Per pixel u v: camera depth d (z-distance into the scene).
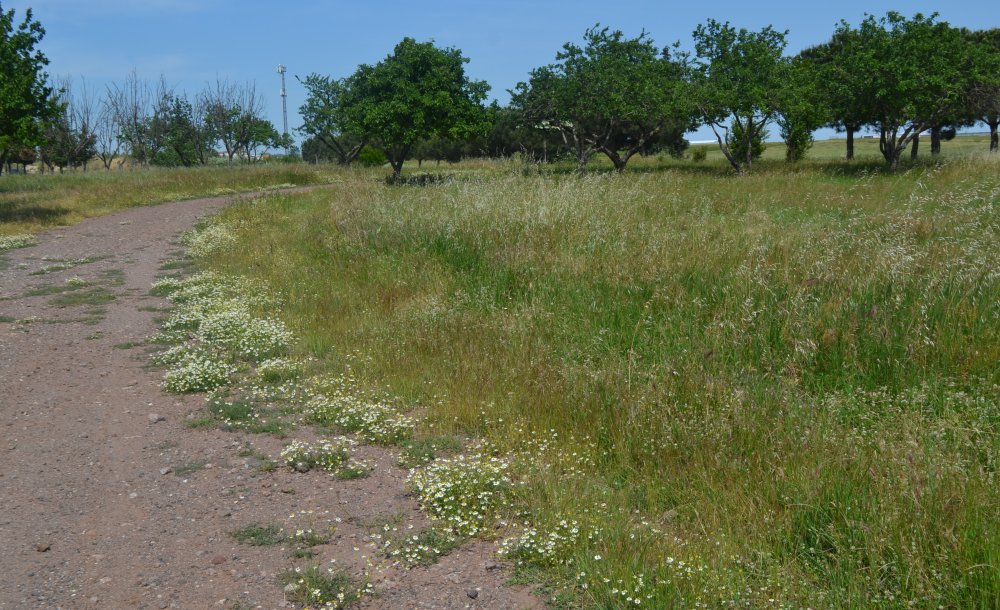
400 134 26.89
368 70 28.20
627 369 5.71
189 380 6.53
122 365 7.34
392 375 6.42
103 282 11.76
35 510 4.32
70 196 23.59
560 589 3.36
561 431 4.98
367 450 5.17
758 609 3.03
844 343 5.67
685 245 8.65
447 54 27.97
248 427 5.61
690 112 27.83
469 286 8.66
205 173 32.34
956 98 23.50
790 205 13.71
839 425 4.51
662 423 4.66
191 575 3.60
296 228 15.12
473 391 5.78
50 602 3.38
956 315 5.79
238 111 50.59
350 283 9.80
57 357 7.61
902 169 22.92
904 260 6.62
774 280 7.07
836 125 34.59
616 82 28.91
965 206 9.83
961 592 2.93
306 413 5.84
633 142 38.31
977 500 3.33
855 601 2.94
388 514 4.20
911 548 3.13
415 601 3.35
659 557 3.37
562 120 30.75
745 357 5.89
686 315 6.80
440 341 6.97
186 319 8.88
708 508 3.81
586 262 8.55
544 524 3.82
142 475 4.80
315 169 37.88
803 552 3.40
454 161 53.81
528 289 8.16
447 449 5.04
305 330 8.19
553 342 6.73
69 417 5.91
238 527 4.08
